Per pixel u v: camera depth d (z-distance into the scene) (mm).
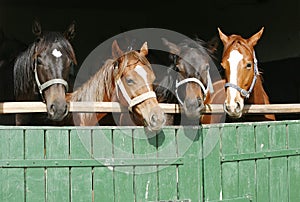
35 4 13492
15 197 5180
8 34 13344
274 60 11664
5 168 5172
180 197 5523
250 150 5887
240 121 7434
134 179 5414
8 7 13320
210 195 5633
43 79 6191
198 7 13625
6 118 8367
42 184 5230
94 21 14055
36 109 5879
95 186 5328
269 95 11461
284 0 11719
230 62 6727
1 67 9523
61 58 6242
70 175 5285
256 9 12453
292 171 6188
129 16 14344
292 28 11555
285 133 6137
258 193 5930
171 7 14047
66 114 5930
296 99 11047
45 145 5242
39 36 6676
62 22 13867
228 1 12867
